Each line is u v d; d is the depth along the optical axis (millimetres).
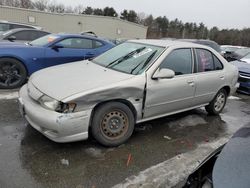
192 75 4730
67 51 6906
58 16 34000
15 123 4332
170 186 3115
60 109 3311
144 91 3961
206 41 14914
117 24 38406
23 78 6352
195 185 2176
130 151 3805
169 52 4387
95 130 3637
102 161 3477
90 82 3650
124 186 3039
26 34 9891
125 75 3963
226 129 5055
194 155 3887
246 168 1903
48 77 3914
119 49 4934
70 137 3410
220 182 1828
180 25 80188
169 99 4367
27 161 3320
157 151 3891
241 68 8258
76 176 3121
